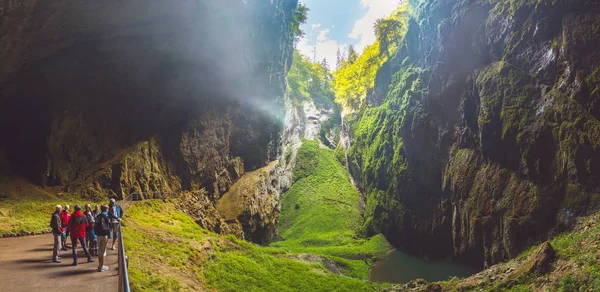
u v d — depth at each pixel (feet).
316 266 111.04
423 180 159.02
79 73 111.86
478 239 123.13
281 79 202.90
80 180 107.86
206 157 153.17
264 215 178.91
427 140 156.46
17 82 101.45
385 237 175.11
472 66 142.10
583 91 100.99
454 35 147.74
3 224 71.61
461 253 132.57
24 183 97.50
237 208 159.33
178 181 136.15
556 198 100.58
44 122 105.29
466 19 144.56
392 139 183.73
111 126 122.42
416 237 157.79
